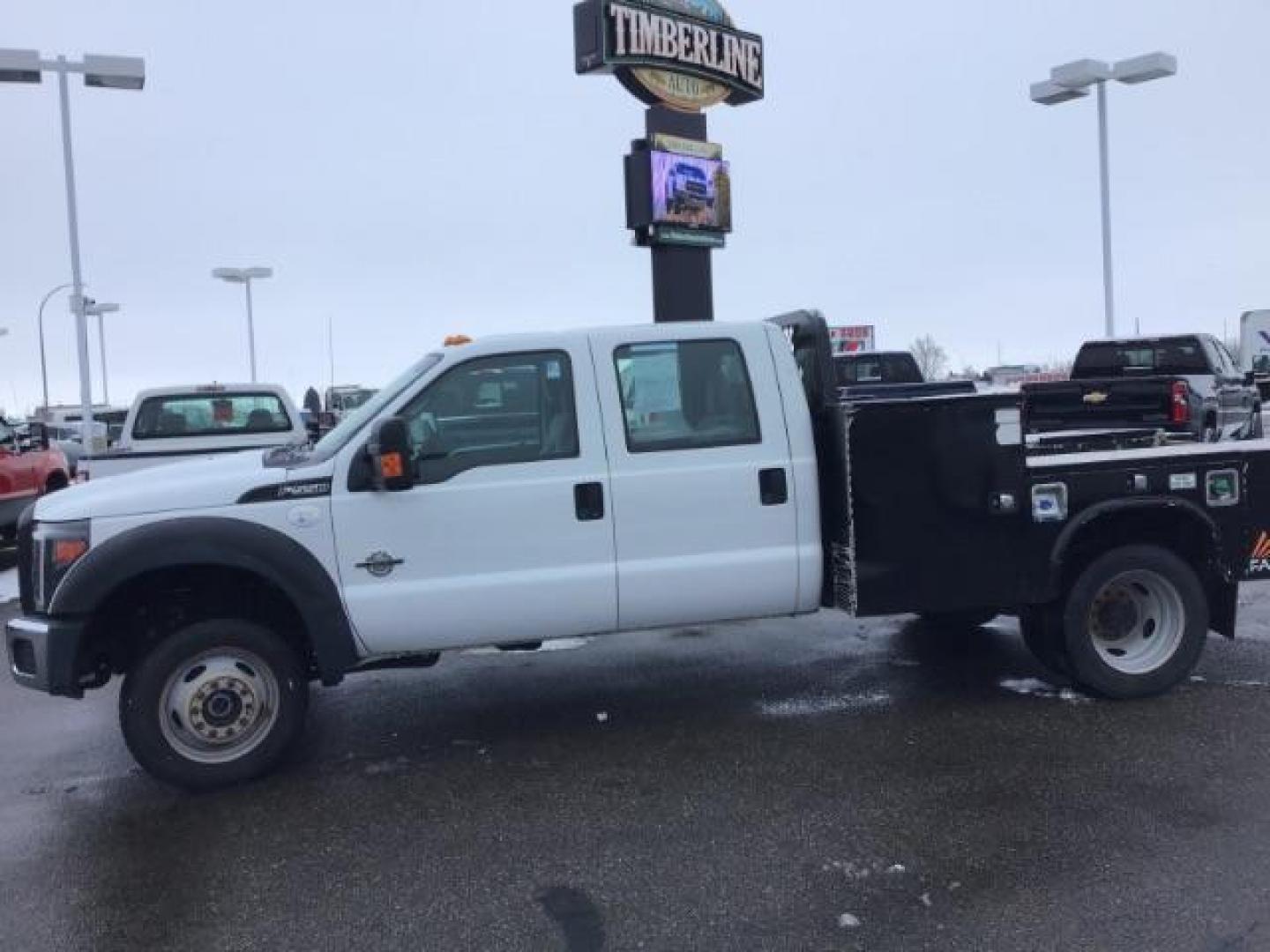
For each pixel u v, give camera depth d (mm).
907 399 5867
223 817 4965
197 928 3920
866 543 5758
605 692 6777
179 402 11922
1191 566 6324
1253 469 6215
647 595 5672
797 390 5883
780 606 5883
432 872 4312
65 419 44125
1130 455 6172
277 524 5285
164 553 5113
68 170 21609
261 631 5324
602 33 16078
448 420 5547
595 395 5629
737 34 17938
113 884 4305
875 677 6867
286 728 5367
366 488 5391
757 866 4238
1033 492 5914
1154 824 4477
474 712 6453
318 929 3883
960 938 3648
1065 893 3924
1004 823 4539
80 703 7070
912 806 4762
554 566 5570
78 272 21984
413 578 5438
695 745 5703
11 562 13781
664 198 16922
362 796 5164
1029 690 6445
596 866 4309
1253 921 3689
